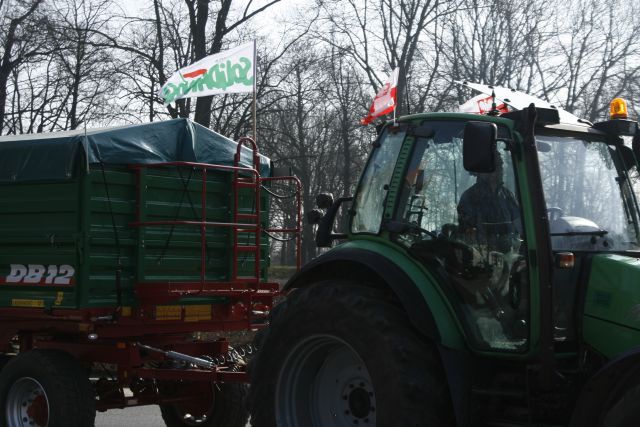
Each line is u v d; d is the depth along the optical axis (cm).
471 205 538
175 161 752
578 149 554
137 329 718
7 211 733
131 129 720
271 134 3103
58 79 2389
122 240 706
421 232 554
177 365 750
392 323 526
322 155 3316
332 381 579
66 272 693
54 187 702
